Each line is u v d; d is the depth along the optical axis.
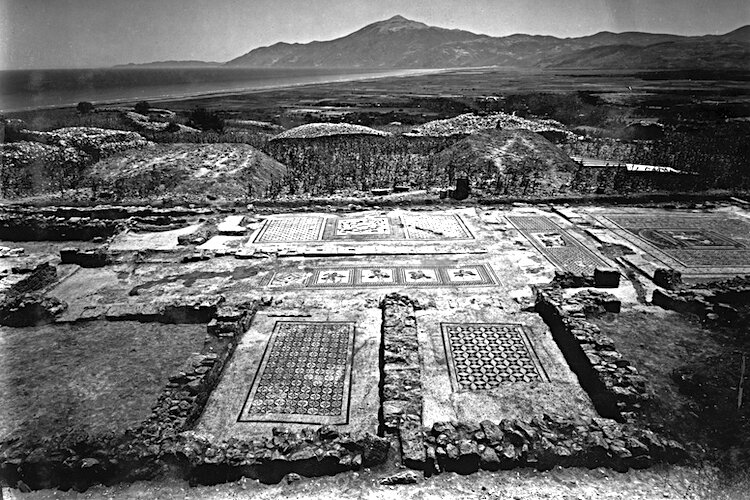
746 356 15.44
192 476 11.46
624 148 51.00
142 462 11.48
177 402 13.27
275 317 18.66
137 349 16.55
